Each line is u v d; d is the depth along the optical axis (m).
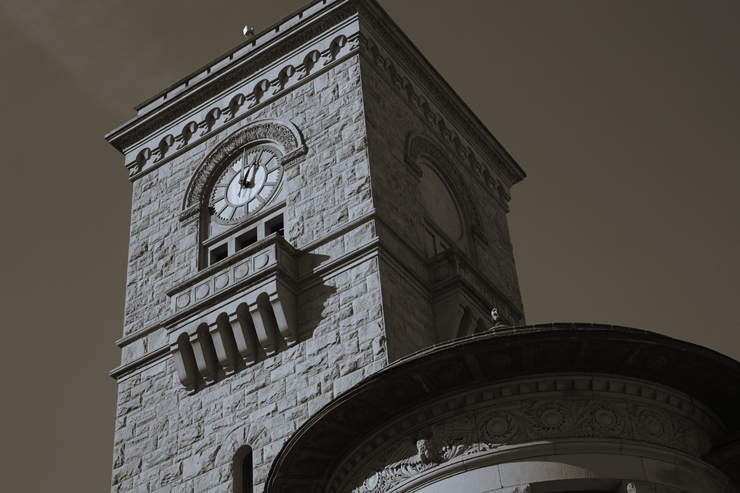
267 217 43.94
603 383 28.00
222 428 39.41
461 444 27.53
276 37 47.84
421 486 27.52
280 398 38.72
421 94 49.16
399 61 48.47
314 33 47.38
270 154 45.97
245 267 41.12
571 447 27.00
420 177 45.72
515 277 50.31
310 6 48.28
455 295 41.47
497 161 53.78
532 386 27.88
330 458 29.78
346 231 40.97
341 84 45.31
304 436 28.67
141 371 43.16
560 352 27.36
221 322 40.75
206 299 41.09
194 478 38.97
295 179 44.00
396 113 46.34
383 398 28.14
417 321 40.16
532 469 26.78
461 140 51.03
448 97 50.81
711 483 28.27
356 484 28.92
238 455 38.72
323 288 40.22
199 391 41.00
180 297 42.22
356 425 28.91
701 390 28.95
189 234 45.81
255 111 47.47
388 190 42.69
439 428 28.05
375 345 37.72
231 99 48.44
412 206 43.84
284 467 29.25
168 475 39.66
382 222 40.88
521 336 26.77
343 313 39.16
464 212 48.72
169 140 49.50
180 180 47.91
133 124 50.53
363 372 37.41
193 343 41.03
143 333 44.03
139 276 46.09
